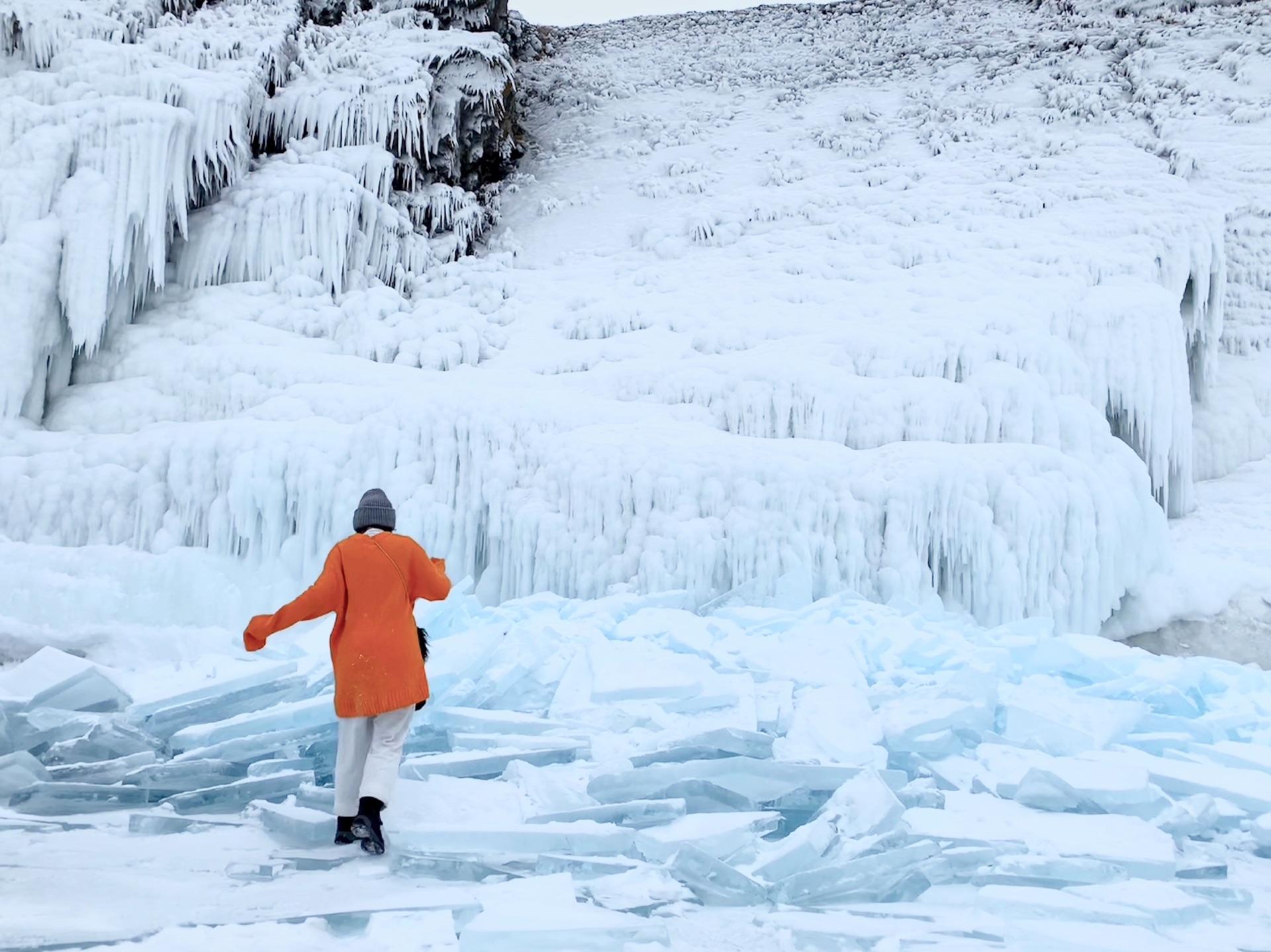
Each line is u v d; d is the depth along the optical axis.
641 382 11.70
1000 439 11.08
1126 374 12.79
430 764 4.45
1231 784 4.29
